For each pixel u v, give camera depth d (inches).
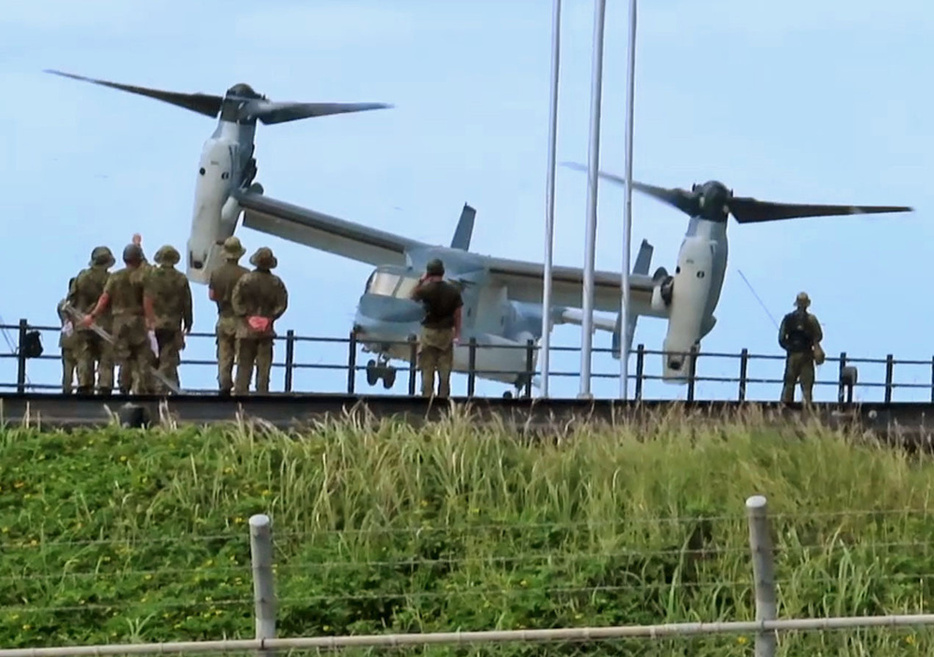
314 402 1489.9
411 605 918.4
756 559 731.4
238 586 922.7
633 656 881.5
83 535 995.9
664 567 959.6
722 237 3186.5
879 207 3083.2
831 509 1052.5
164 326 1508.4
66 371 1769.2
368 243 3257.9
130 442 1136.8
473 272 3198.8
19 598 919.7
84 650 675.4
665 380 2267.5
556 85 2139.5
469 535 994.1
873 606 933.2
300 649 834.2
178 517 1018.1
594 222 2080.5
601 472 1075.9
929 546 997.2
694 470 1091.9
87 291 1581.0
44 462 1103.6
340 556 964.0
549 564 951.0
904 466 1141.1
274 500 1032.8
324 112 3203.7
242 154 3179.1
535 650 879.1
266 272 1545.3
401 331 2691.9
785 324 2100.1
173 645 685.9
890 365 2292.1
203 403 1453.0
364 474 1060.5
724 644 880.3
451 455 1080.2
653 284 3230.8
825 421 1362.0
